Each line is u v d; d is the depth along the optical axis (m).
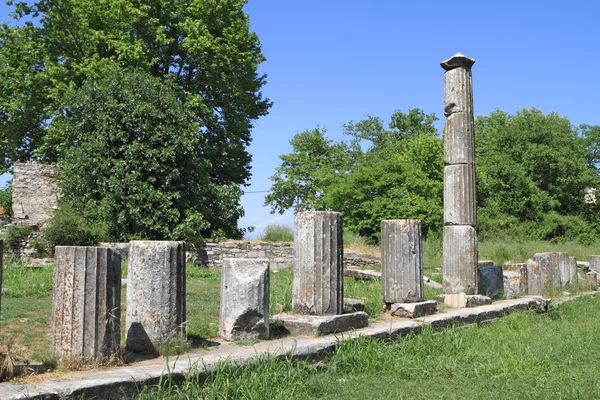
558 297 14.91
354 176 27.64
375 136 49.84
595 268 20.17
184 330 6.87
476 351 8.05
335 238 8.61
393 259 10.23
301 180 37.81
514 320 10.73
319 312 8.35
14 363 5.33
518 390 6.32
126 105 18.98
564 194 38.94
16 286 10.91
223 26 25.77
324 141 39.16
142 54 23.69
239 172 27.98
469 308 11.09
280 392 5.71
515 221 34.72
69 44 25.05
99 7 24.44
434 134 47.47
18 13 24.92
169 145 19.31
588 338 9.30
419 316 9.88
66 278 5.89
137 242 6.79
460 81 12.60
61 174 18.97
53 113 22.88
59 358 5.76
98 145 18.48
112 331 5.98
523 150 39.28
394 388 6.29
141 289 6.66
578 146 40.38
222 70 25.72
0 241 5.29
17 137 25.84
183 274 6.94
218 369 5.83
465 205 12.32
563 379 6.83
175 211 18.80
